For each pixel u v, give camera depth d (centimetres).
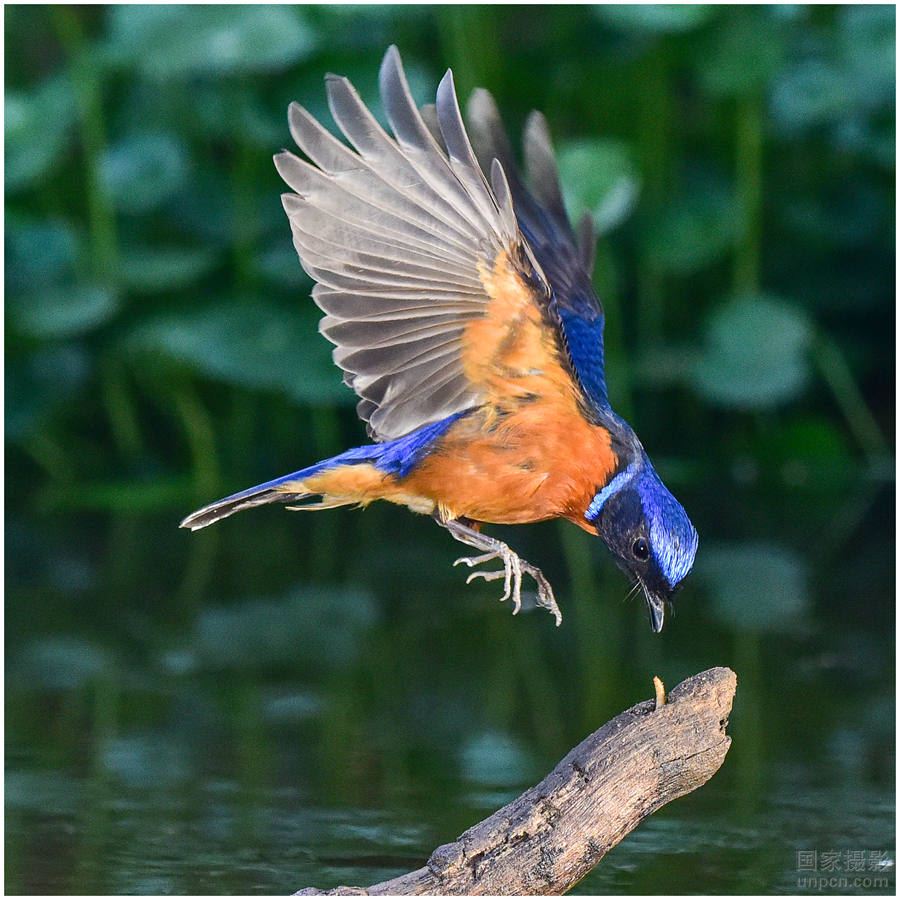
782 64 1567
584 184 1477
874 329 1725
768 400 1518
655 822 819
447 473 680
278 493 697
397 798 841
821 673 1053
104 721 969
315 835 791
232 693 1031
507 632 1171
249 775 877
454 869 614
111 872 743
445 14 1669
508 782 868
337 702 1010
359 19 1703
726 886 734
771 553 1367
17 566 1342
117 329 1614
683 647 1116
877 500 1557
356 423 1711
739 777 875
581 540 1476
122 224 1648
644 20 1492
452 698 1016
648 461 695
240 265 1630
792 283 1731
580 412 673
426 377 645
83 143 1706
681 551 689
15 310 1522
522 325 635
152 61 1507
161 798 841
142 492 1608
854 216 1683
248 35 1499
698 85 1708
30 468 1675
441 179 601
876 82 1553
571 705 996
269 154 1642
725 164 1741
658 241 1622
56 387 1586
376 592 1288
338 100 595
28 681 1047
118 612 1211
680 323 1748
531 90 1709
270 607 1231
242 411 1678
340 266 611
